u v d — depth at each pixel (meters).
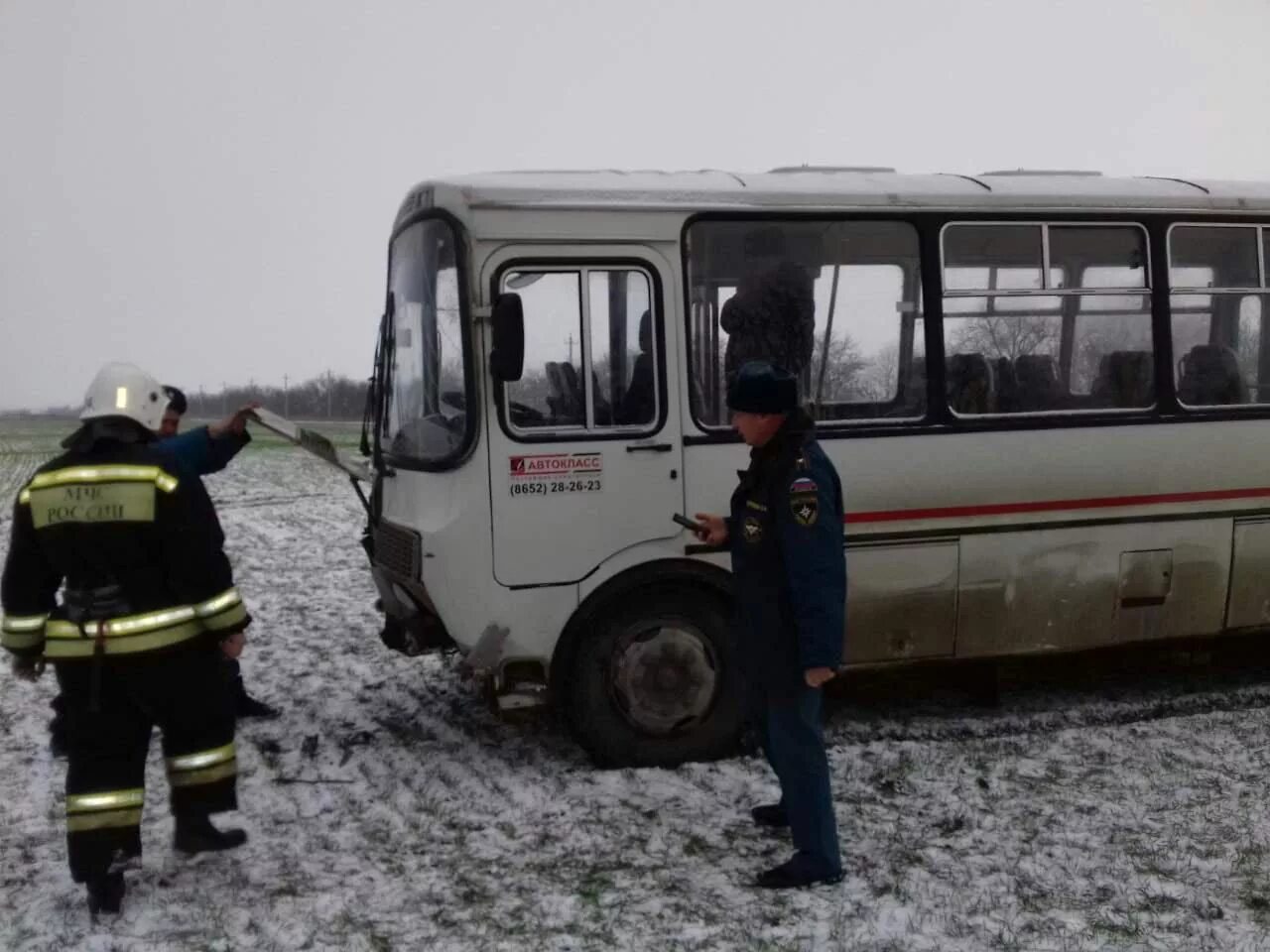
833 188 6.40
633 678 6.11
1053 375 6.81
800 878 4.66
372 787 5.86
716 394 6.22
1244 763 6.12
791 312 6.35
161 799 5.66
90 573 4.31
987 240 6.69
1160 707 7.17
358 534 15.48
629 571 6.08
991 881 4.72
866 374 6.48
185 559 4.34
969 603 6.66
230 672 6.89
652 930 4.35
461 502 5.86
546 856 5.02
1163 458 6.95
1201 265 7.14
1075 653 6.91
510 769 6.12
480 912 4.50
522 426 5.93
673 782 5.86
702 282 6.20
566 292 5.98
